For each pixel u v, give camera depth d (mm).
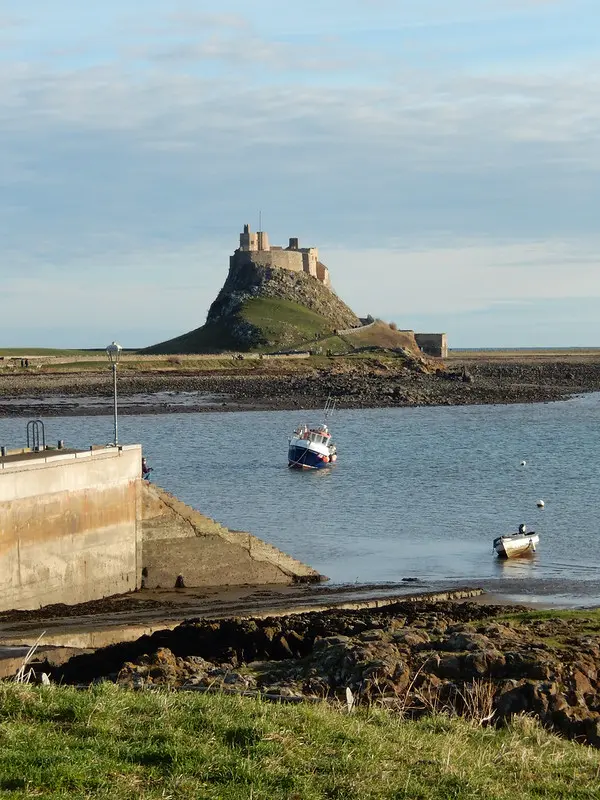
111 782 17531
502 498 93812
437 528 78625
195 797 17234
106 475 53000
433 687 27406
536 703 26922
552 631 35312
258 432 151625
